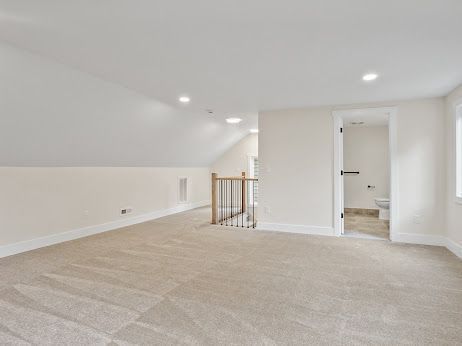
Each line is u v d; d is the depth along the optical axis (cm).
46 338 187
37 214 402
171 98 421
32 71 278
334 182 466
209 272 305
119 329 198
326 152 470
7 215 368
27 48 252
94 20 206
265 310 225
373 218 630
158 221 598
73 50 257
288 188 495
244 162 815
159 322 207
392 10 191
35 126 339
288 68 299
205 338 188
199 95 405
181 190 732
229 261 341
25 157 373
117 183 536
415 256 360
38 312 221
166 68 302
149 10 193
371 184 666
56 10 193
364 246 405
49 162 410
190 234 477
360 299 244
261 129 510
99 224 497
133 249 390
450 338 188
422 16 198
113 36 231
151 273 302
